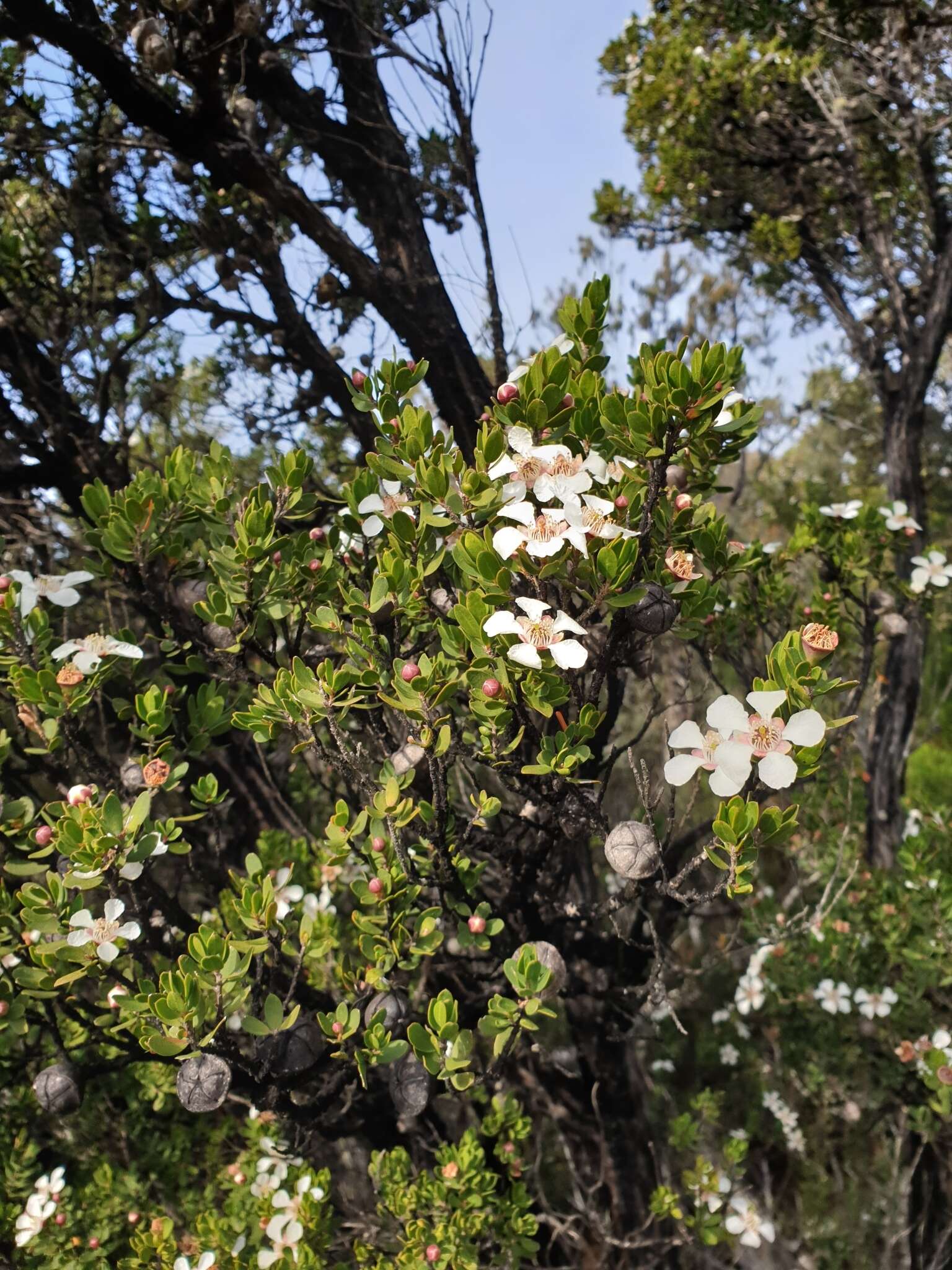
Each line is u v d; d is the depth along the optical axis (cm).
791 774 144
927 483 1182
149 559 229
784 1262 530
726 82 691
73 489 370
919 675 599
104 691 306
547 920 266
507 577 163
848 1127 541
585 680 216
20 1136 335
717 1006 630
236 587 214
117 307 400
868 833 598
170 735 269
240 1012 257
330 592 229
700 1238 441
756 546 333
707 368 159
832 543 355
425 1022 245
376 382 200
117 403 373
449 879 212
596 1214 372
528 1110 432
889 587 374
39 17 287
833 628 349
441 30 304
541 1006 190
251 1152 346
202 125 314
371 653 206
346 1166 396
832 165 730
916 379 656
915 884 420
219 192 377
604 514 169
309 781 450
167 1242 256
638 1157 413
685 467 215
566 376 178
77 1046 305
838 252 787
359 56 326
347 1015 202
